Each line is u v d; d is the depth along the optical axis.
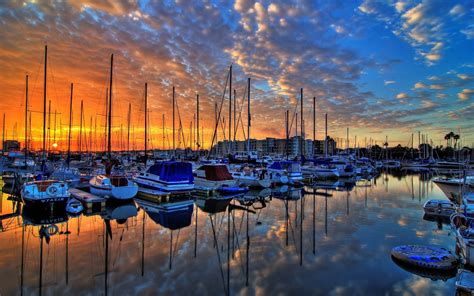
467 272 9.05
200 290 8.56
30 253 11.76
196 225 16.31
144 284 8.98
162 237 13.98
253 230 15.23
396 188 34.84
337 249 12.15
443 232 14.74
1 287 8.81
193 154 59.19
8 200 24.17
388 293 8.41
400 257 10.58
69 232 14.85
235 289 8.62
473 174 26.22
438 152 112.19
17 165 37.19
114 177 22.73
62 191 18.86
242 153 51.22
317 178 44.09
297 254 11.57
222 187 26.55
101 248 12.38
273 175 33.62
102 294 8.35
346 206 22.28
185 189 24.14
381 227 15.75
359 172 54.75
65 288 8.74
